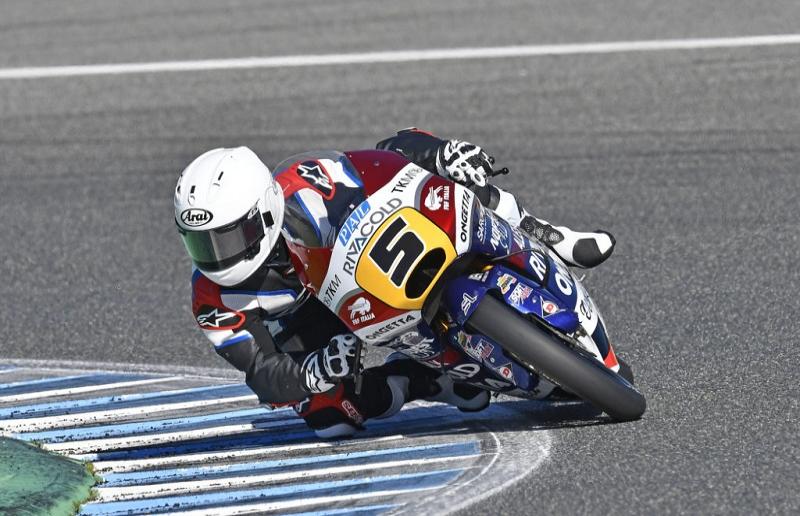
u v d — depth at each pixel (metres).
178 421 18.64
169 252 26.88
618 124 33.16
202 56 40.88
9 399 19.89
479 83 36.97
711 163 30.02
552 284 16.66
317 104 36.09
